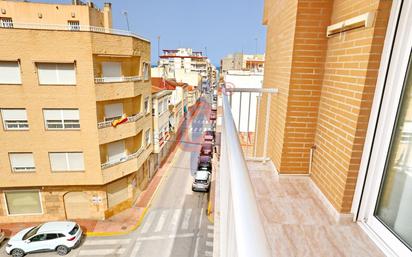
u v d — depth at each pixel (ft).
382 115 6.11
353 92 6.70
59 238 34.42
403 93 5.68
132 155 43.78
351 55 6.91
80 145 36.86
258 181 10.00
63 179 37.91
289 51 9.44
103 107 38.34
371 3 6.02
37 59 32.58
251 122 30.25
